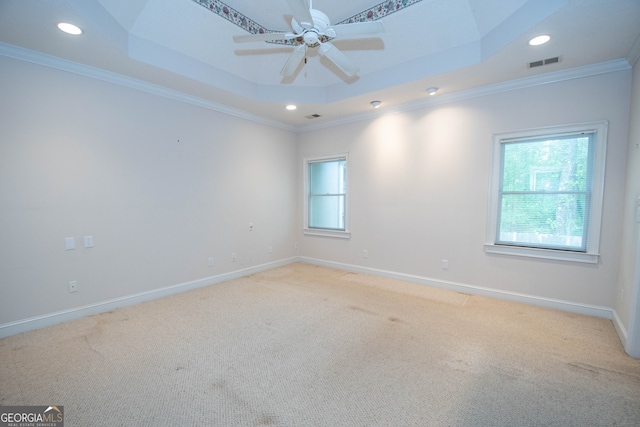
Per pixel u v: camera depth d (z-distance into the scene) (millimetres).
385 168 4371
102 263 3123
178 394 1861
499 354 2314
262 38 2221
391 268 4406
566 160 3088
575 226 3076
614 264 2865
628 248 2500
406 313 3129
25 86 2604
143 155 3404
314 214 5449
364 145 4578
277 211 5148
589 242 2982
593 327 2750
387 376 2047
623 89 2754
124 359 2246
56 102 2775
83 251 2990
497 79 3246
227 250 4363
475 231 3646
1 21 2162
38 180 2705
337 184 5074
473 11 2672
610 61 2768
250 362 2221
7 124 2531
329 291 3850
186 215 3848
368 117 4512
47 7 2010
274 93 4031
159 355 2309
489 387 1922
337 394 1864
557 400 1795
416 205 4102
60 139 2812
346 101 3998
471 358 2262
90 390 1885
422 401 1797
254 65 3752
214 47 3264
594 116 2889
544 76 3094
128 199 3297
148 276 3496
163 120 3564
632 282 2314
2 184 2525
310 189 5469
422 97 3854
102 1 2320
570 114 3006
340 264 5004
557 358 2252
